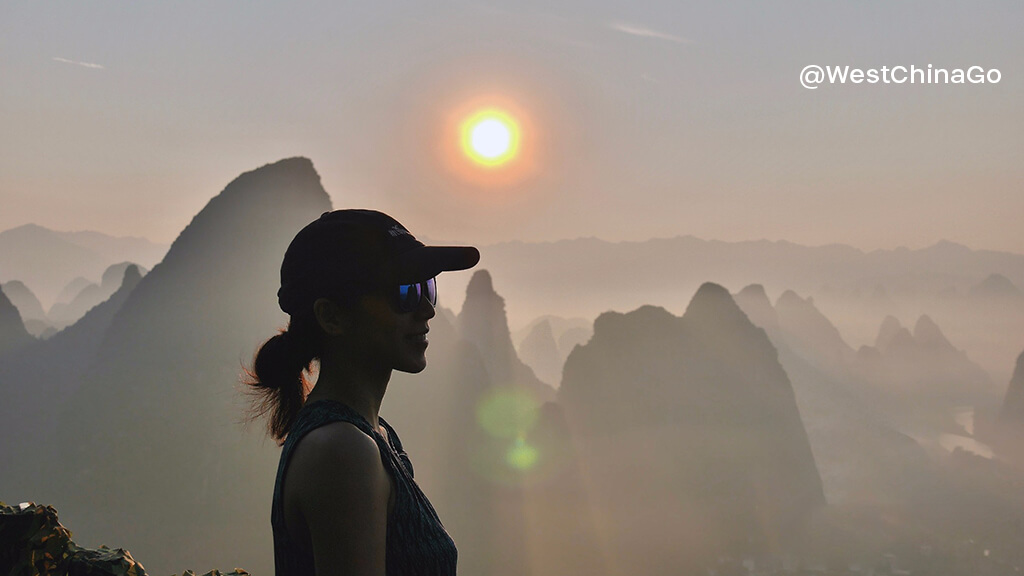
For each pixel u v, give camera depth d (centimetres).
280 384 208
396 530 179
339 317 192
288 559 177
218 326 11131
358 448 169
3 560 300
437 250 193
